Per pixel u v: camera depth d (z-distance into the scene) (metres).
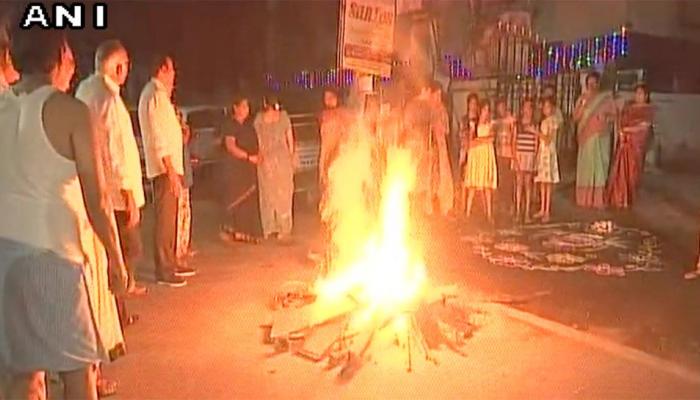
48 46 2.99
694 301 5.23
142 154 7.93
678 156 9.45
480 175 8.13
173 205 5.60
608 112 8.49
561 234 7.35
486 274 5.80
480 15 9.23
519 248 6.74
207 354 4.18
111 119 4.61
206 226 7.61
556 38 9.52
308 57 10.39
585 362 4.10
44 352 2.98
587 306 5.07
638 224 7.68
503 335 4.49
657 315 4.91
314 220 8.05
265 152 7.09
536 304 5.09
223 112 9.16
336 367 4.00
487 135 8.15
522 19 9.41
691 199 8.55
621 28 9.41
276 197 7.11
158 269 5.60
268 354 4.19
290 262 6.20
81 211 3.06
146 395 3.64
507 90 9.27
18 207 2.93
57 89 2.97
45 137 2.92
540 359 4.15
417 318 4.35
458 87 9.12
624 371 4.00
